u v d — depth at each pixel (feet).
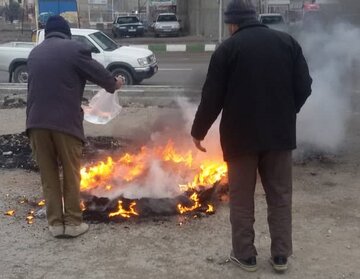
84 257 13.16
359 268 12.56
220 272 12.39
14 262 12.94
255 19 11.85
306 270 12.47
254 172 12.05
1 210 16.05
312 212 15.81
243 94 11.50
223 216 15.42
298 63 11.82
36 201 16.83
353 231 14.52
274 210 12.21
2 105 33.83
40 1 95.61
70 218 14.16
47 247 13.69
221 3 84.33
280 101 11.62
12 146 23.27
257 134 11.55
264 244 13.73
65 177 14.01
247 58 11.40
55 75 13.42
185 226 14.79
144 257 13.12
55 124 13.32
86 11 143.54
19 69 46.32
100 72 13.87
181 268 12.59
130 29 115.85
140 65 44.50
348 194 17.26
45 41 14.03
